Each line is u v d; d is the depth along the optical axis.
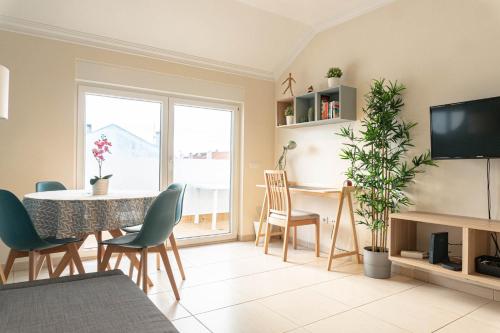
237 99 4.46
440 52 2.96
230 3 3.59
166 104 4.03
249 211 4.61
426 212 3.02
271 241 4.59
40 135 3.22
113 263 3.35
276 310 2.36
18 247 2.20
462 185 2.80
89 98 3.62
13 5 2.97
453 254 2.86
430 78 3.03
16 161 3.12
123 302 1.20
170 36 3.73
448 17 2.92
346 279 3.04
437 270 2.59
